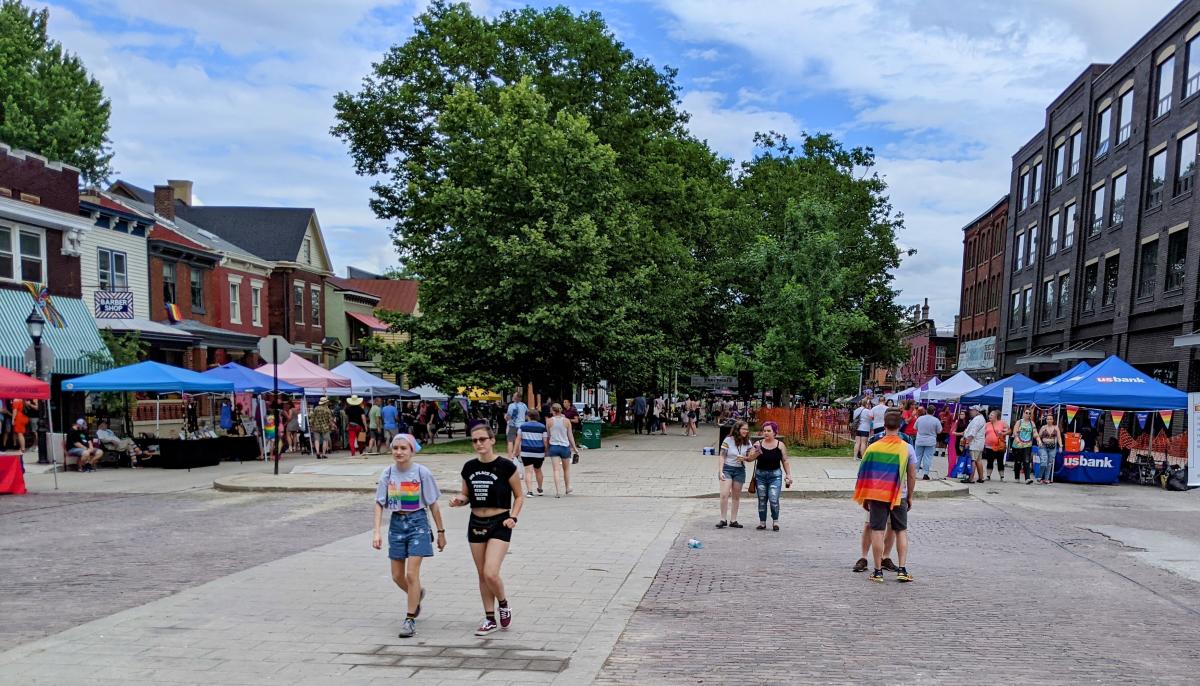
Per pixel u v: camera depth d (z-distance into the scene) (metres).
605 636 6.70
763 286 31.27
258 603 7.76
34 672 5.74
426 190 33.78
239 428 26.59
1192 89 27.33
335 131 37.41
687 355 41.66
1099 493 17.70
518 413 20.38
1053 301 40.09
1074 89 38.12
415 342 29.41
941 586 8.77
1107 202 34.09
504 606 6.87
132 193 42.03
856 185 47.62
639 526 12.66
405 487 6.82
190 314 34.97
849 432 31.17
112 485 17.84
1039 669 5.95
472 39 35.00
